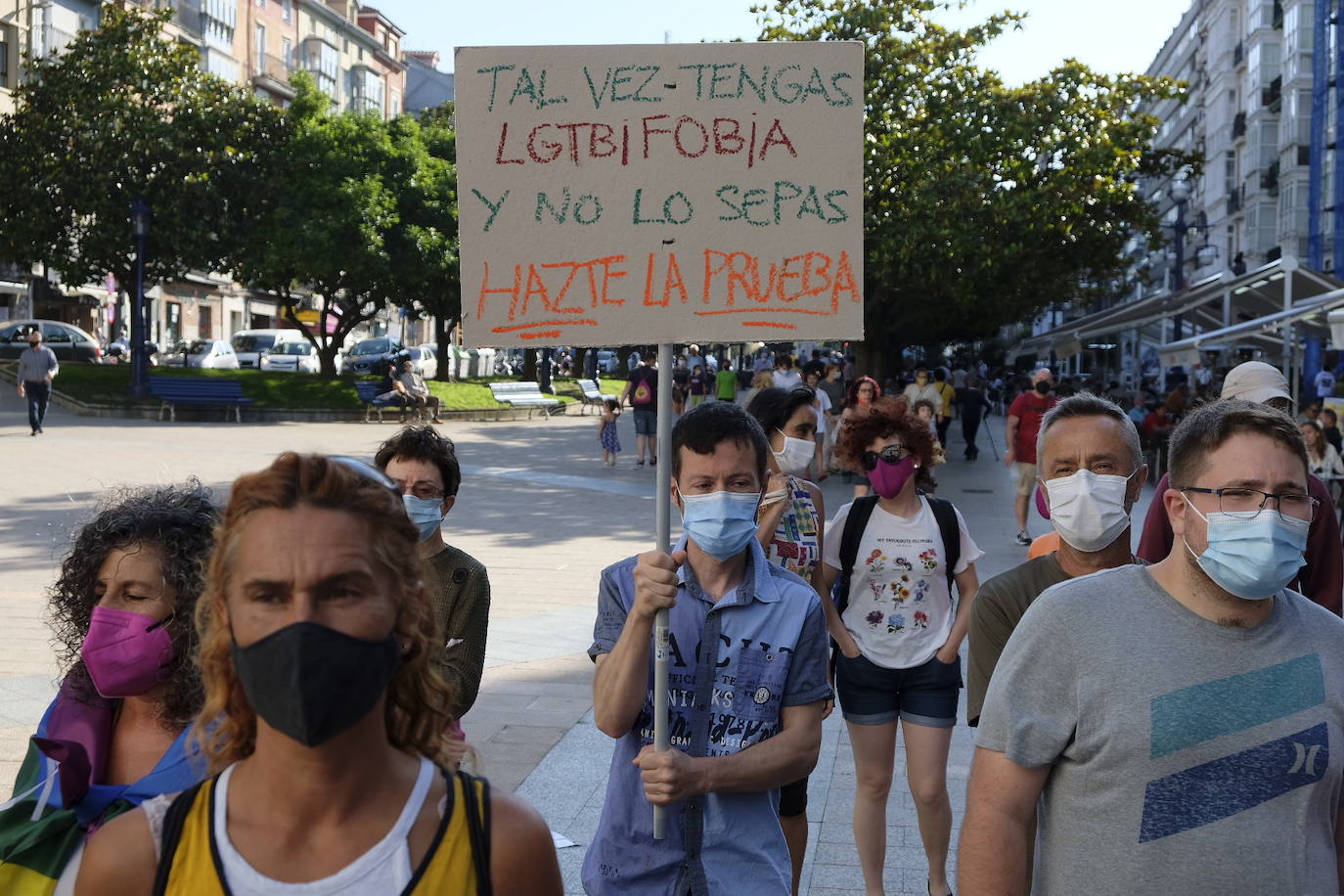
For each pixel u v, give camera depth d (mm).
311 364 42125
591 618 9352
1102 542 3336
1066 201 24031
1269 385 5023
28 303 48312
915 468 4473
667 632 2938
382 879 1582
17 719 6301
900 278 25344
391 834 1603
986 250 23938
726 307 3248
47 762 2285
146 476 17000
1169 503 2344
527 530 13883
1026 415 13242
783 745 2990
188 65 31766
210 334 63344
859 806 4484
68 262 31656
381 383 30156
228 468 18562
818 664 3072
